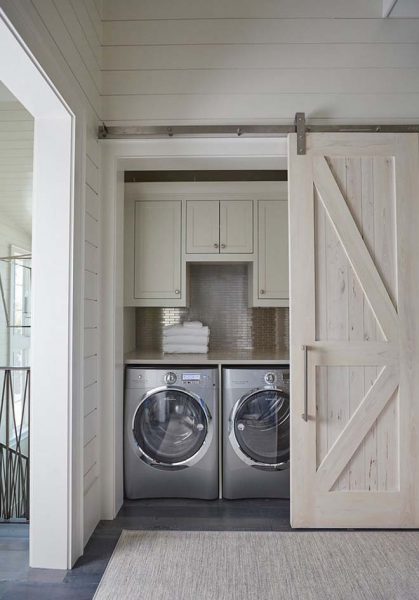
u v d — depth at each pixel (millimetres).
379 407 2473
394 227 2531
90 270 2426
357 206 2541
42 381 2092
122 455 2826
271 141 2643
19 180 3906
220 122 2668
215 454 2855
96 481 2498
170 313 3734
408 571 2004
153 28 2691
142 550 2205
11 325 4648
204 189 3277
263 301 3301
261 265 3291
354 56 2672
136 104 2676
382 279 2523
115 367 2621
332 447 2471
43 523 2066
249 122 2668
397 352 2490
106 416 2588
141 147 2643
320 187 2529
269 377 2857
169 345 3338
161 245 3287
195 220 3299
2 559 2143
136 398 2848
